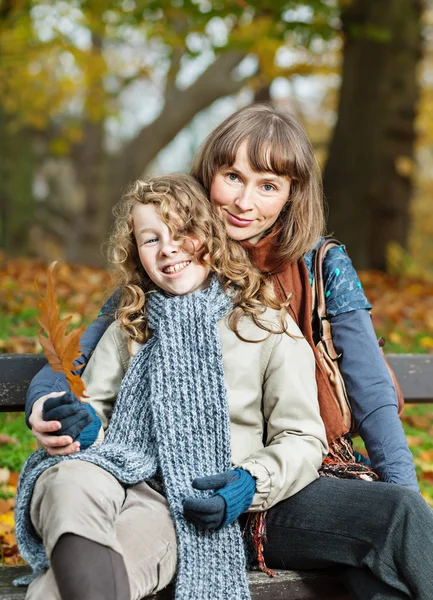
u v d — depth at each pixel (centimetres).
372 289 877
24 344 516
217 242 256
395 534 222
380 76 1039
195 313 248
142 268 267
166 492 233
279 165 263
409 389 358
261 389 252
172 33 1070
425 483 417
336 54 1230
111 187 1741
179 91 1667
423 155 2262
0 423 436
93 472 222
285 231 273
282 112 278
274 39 982
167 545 226
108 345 262
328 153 1082
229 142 266
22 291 690
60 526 203
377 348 270
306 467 236
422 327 691
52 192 2375
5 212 1989
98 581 200
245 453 246
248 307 253
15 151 1966
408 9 1041
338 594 241
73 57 1262
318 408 250
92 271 871
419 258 2408
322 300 273
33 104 1500
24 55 1222
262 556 242
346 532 230
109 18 1062
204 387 242
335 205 1062
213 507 218
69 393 229
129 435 245
